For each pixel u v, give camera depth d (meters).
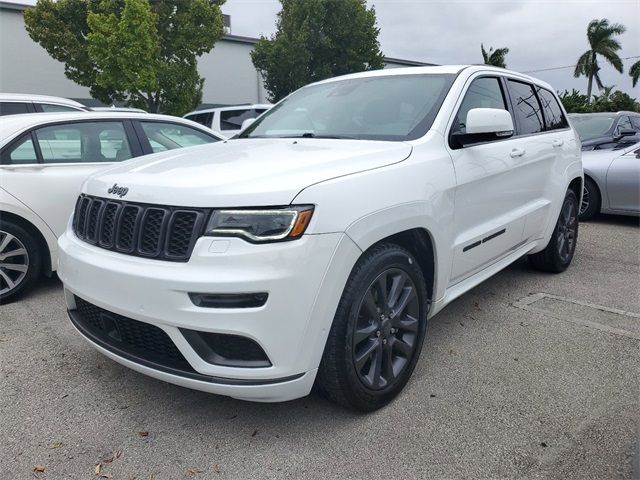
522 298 4.27
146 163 2.87
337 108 3.57
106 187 2.63
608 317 3.85
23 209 4.25
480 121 3.00
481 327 3.69
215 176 2.34
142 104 17.08
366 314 2.49
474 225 3.30
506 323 3.75
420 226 2.67
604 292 4.41
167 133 5.35
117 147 4.92
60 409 2.72
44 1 16.59
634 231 6.97
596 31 43.91
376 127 3.23
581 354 3.25
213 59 26.03
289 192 2.18
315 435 2.47
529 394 2.79
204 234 2.15
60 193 4.45
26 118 4.55
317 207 2.20
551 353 3.27
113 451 2.38
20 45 21.27
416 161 2.79
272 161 2.56
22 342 3.53
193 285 2.10
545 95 4.74
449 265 3.02
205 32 17.61
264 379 2.18
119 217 2.43
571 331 3.61
